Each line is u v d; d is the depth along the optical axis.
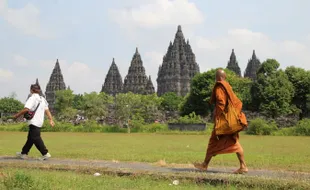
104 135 47.59
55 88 178.00
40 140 15.12
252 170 12.95
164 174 11.11
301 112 92.75
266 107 88.12
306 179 10.28
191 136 46.00
